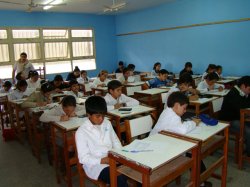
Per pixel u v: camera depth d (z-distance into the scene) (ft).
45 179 8.92
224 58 20.26
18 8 22.50
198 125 6.81
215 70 18.19
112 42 30.68
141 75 23.66
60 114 9.05
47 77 26.11
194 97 10.91
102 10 26.08
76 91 13.93
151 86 16.16
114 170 4.97
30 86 17.06
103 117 6.39
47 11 25.08
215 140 6.73
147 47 27.12
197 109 10.32
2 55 23.50
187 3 22.24
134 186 6.15
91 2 21.49
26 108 11.09
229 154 10.14
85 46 28.63
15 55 24.08
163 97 12.23
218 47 20.54
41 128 10.32
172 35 24.16
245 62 18.98
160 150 4.87
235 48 19.42
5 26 23.16
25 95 14.26
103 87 17.92
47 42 25.84
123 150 4.91
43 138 10.21
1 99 14.57
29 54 24.91
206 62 21.63
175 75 22.57
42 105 11.44
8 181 8.89
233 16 19.15
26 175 9.29
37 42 25.18
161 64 25.84
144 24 26.89
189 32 22.56
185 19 22.67
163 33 25.03
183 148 4.98
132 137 7.16
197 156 5.34
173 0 22.62
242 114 8.46
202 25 21.39
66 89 16.12
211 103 10.00
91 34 28.94
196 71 22.57
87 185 8.24
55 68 26.73
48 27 25.61
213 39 20.79
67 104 8.87
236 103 9.43
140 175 4.93
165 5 24.25
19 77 18.60
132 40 28.78
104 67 30.25
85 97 13.41
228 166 9.22
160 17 24.99
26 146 12.28
